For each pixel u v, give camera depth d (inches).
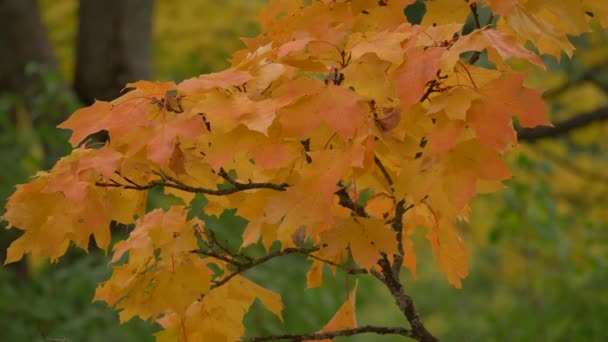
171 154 110.1
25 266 279.4
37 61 275.1
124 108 110.8
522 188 273.0
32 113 257.4
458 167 109.4
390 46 109.2
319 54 113.7
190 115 109.7
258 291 122.6
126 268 119.3
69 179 111.0
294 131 108.4
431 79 110.3
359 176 112.8
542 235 272.4
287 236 122.7
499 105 108.3
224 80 109.6
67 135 254.1
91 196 112.4
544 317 285.9
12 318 248.1
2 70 272.7
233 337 122.3
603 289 277.0
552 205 274.5
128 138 110.3
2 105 259.4
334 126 108.2
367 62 110.7
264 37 121.3
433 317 500.4
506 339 299.1
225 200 121.0
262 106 108.7
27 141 261.0
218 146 110.3
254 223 117.8
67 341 124.6
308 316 268.8
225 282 121.1
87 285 248.5
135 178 116.6
